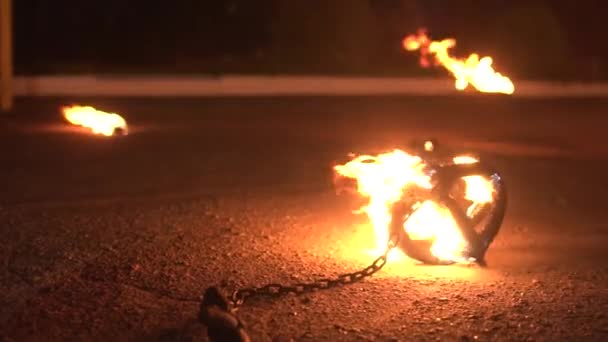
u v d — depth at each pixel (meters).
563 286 7.77
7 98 23.23
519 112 28.05
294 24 36.22
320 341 6.22
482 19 40.75
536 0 42.44
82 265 8.03
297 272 7.93
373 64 37.09
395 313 6.82
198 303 7.01
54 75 29.98
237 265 8.13
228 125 21.45
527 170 15.85
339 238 9.38
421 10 39.62
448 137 20.45
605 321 6.75
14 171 13.70
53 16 36.81
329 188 12.61
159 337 6.28
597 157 17.89
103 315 6.71
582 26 43.75
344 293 7.30
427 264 8.30
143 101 26.69
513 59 38.62
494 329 6.51
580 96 34.94
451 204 8.03
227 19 38.31
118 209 10.75
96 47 37.25
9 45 23.03
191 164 14.94
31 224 9.74
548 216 11.61
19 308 6.86
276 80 31.03
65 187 12.36
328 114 25.05
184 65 34.72
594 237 10.26
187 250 8.66
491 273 8.16
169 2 38.03
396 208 7.93
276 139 18.78
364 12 36.69
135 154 16.03
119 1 37.66
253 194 12.05
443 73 36.41
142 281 7.57
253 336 6.27
